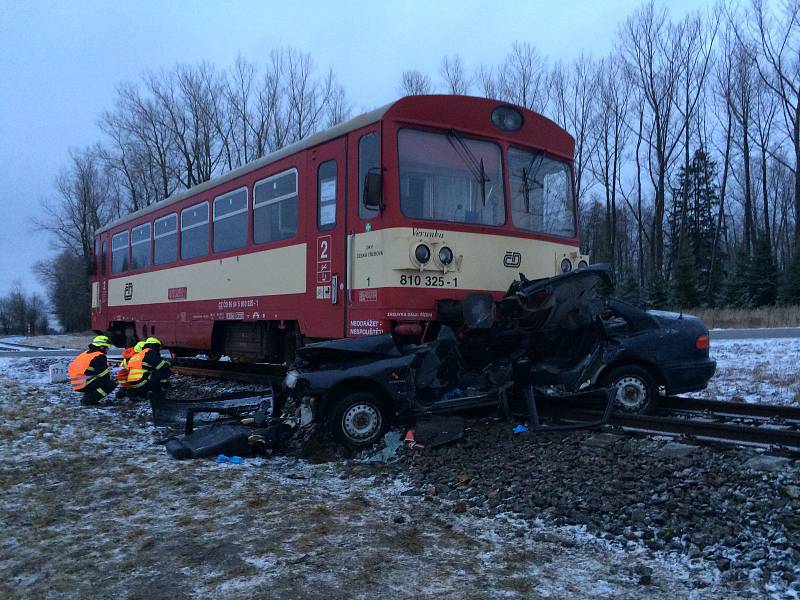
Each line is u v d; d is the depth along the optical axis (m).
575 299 7.23
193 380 13.73
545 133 8.66
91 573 3.99
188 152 41.25
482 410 7.88
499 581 3.78
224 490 5.66
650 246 45.94
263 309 9.76
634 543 4.28
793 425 7.41
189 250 12.35
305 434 7.56
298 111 39.81
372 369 6.98
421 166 7.51
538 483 5.38
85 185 60.44
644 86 43.41
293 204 9.09
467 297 7.27
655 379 7.82
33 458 7.04
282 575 3.86
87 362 10.81
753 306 37.47
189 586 3.76
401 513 5.04
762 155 44.53
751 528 4.27
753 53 41.34
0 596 3.74
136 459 6.89
